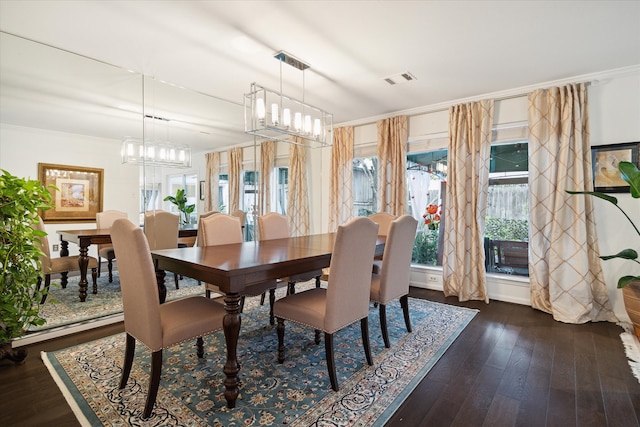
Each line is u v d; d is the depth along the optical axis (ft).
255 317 9.59
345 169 15.19
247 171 14.30
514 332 8.60
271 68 9.12
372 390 5.79
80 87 10.11
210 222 8.82
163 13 6.45
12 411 5.08
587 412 5.20
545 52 8.27
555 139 10.02
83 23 6.79
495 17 6.66
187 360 6.84
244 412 5.12
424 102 12.37
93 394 5.54
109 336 8.05
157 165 11.94
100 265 11.73
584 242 9.45
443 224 13.47
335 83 10.34
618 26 7.02
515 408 5.30
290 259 6.22
